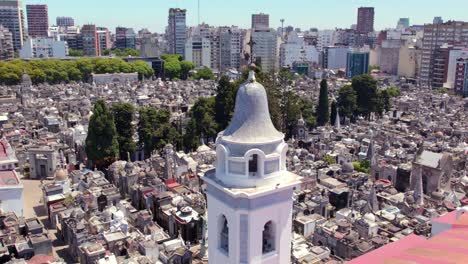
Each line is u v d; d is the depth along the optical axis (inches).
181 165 4613.7
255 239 1203.2
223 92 5979.3
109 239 3068.4
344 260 2898.6
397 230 3248.0
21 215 3659.0
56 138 5585.6
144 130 5290.4
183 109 7362.2
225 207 1221.7
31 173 4694.9
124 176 4249.5
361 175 4387.3
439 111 7736.2
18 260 2733.8
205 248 2935.5
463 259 1421.0
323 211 3767.2
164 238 3218.5
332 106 7185.0
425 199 3816.4
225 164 1218.0
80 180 4276.6
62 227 3388.3
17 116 6584.6
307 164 4734.3
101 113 4776.1
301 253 2839.6
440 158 4055.1
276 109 5812.0
